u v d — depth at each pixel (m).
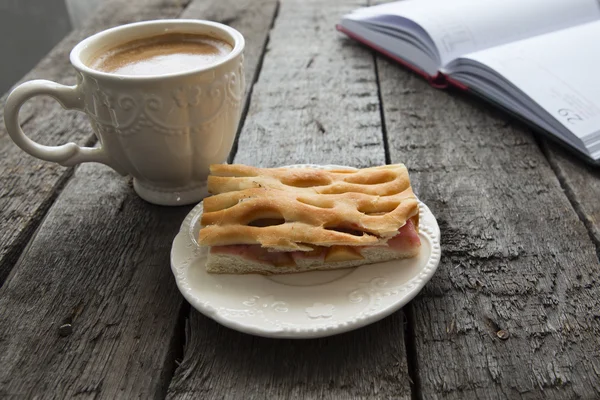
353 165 0.50
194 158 0.44
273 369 0.34
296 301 0.36
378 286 0.37
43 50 1.17
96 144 0.54
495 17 0.64
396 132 0.54
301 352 0.35
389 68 0.65
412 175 0.49
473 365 0.34
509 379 0.34
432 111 0.57
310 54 0.68
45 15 1.13
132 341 0.36
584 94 0.53
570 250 0.41
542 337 0.36
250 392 0.33
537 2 0.66
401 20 0.64
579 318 0.37
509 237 0.42
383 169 0.42
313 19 0.78
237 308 0.36
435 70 0.61
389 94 0.60
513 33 0.63
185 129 0.42
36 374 0.34
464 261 0.41
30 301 0.39
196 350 0.36
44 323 0.37
